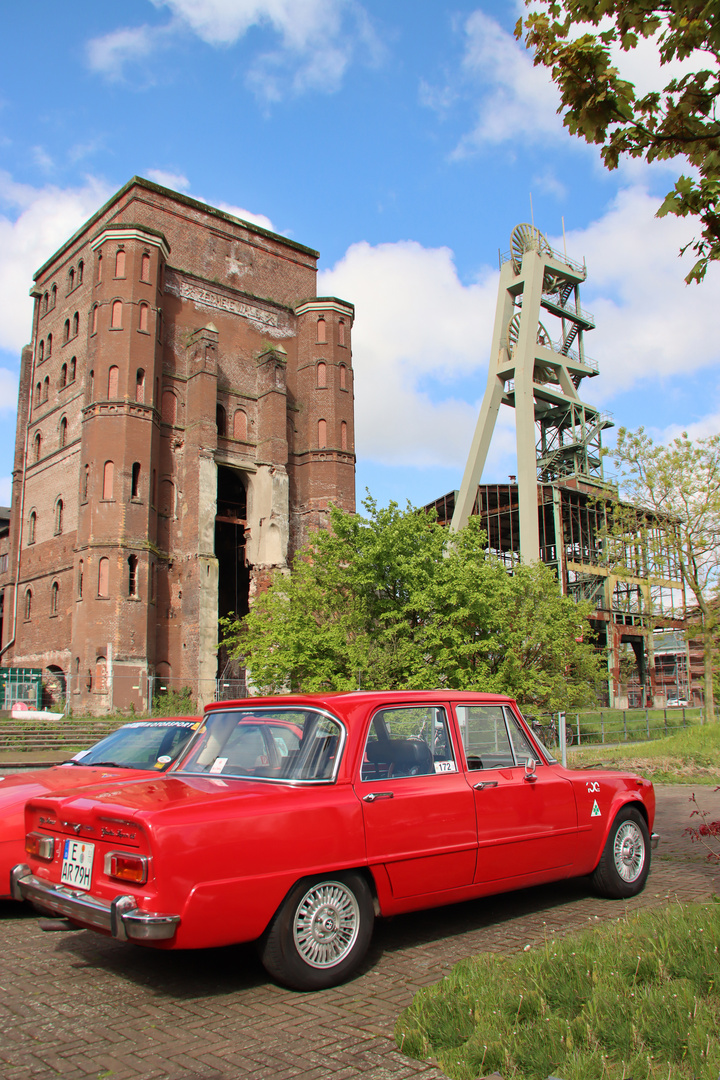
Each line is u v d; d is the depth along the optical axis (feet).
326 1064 11.91
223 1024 13.57
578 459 174.09
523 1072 11.09
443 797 18.15
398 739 18.42
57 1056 12.40
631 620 179.11
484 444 170.60
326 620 69.15
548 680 70.90
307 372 159.12
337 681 63.82
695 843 30.53
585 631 81.10
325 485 153.69
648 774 55.36
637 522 91.04
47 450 148.36
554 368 179.01
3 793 22.82
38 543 146.10
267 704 18.69
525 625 70.59
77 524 129.90
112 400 126.93
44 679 136.26
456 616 61.82
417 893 17.34
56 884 16.29
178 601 133.59
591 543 177.68
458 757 19.31
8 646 150.51
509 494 178.09
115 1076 11.65
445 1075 11.46
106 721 104.37
